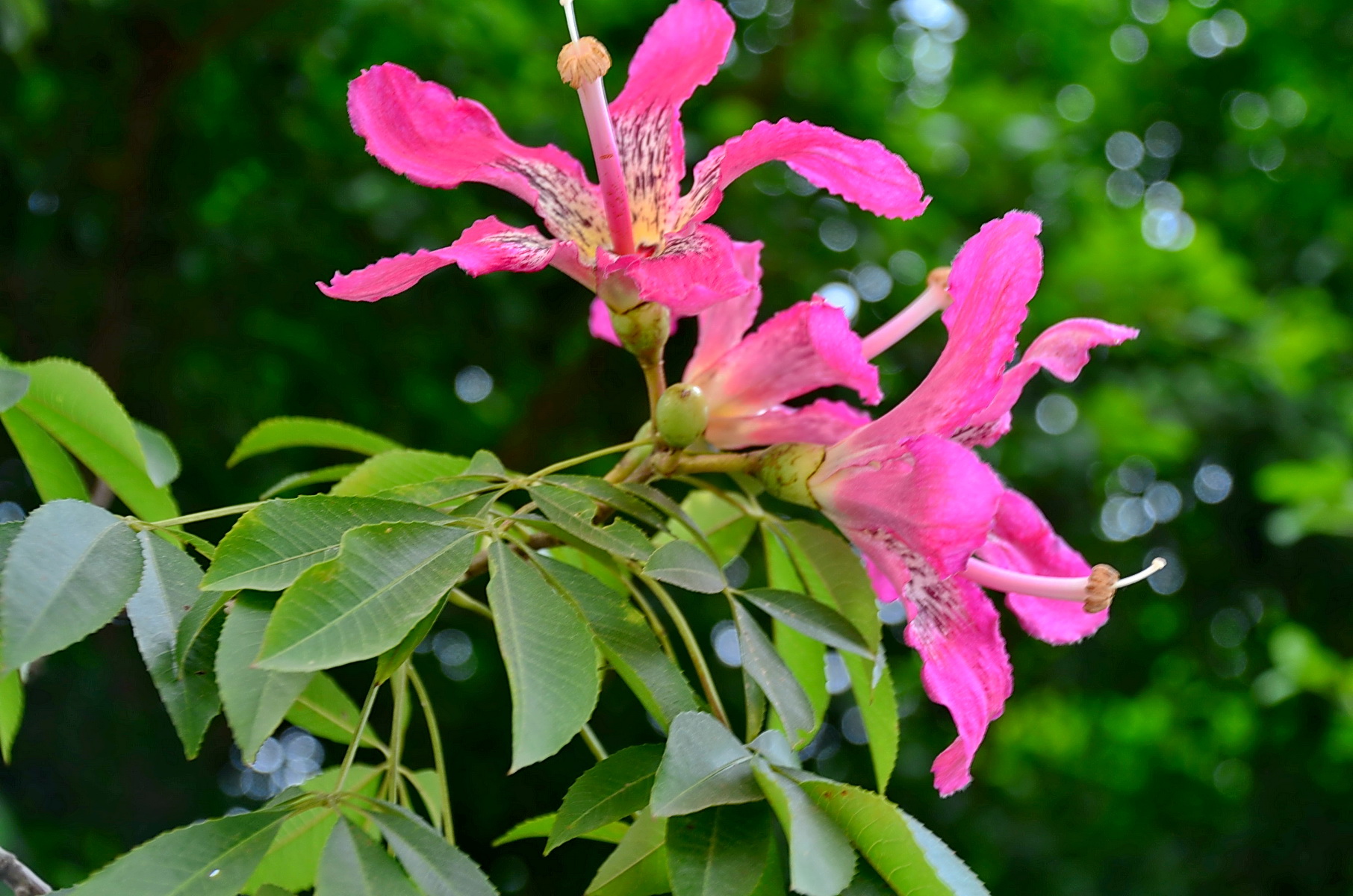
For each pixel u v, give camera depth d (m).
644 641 1.53
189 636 1.45
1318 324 7.04
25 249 5.61
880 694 1.91
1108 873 7.80
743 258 2.09
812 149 1.88
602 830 1.85
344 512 1.50
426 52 6.13
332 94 6.15
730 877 1.33
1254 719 8.02
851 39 7.24
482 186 6.18
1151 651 7.96
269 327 5.75
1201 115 9.08
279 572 1.41
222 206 5.97
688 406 1.88
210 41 5.52
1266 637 7.97
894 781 6.77
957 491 1.66
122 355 5.57
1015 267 1.66
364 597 1.35
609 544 1.59
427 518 1.54
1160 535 7.80
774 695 1.57
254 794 6.20
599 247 1.98
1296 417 7.06
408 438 6.17
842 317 1.90
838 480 1.84
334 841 1.29
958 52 7.97
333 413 6.08
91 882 1.19
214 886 1.23
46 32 4.99
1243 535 7.70
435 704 6.14
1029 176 7.09
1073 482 6.47
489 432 6.38
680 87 1.99
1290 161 9.01
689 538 2.26
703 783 1.34
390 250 5.94
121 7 5.38
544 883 6.32
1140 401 6.44
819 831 1.32
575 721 1.31
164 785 5.91
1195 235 6.60
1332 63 8.89
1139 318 6.59
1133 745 8.64
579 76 1.78
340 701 2.05
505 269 1.74
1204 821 8.38
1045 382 6.70
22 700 1.75
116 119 5.63
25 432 1.99
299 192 5.92
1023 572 2.11
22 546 1.38
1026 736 8.60
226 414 5.84
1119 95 8.68
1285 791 7.86
